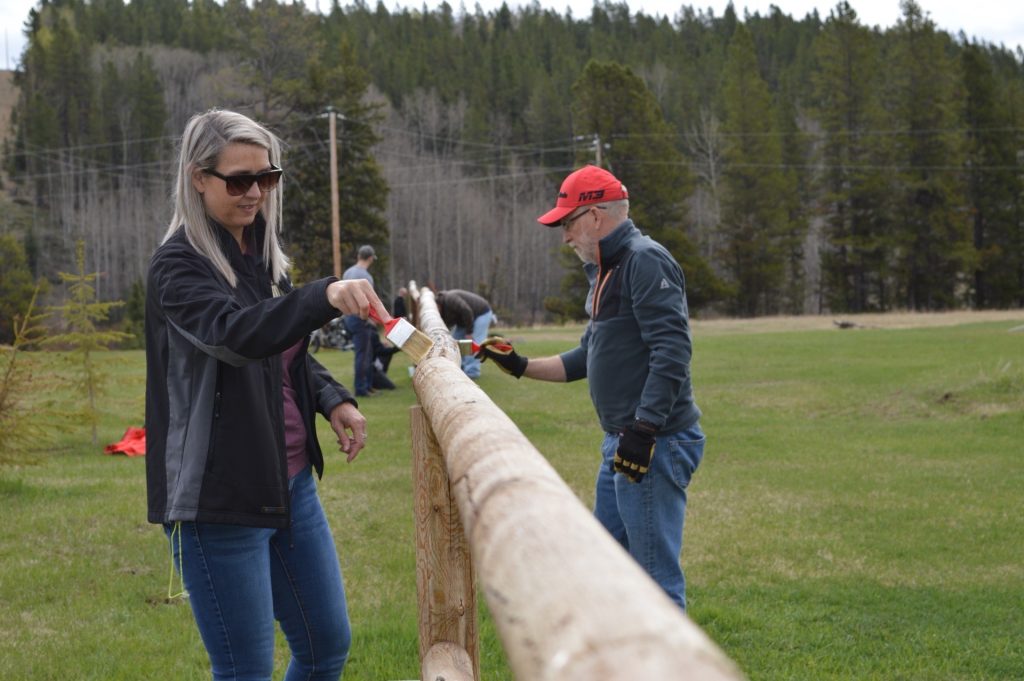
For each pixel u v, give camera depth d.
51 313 9.36
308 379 3.14
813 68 104.75
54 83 92.38
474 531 1.20
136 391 16.80
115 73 92.81
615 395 4.04
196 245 2.72
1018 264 69.06
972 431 12.05
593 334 4.12
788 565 6.36
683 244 62.03
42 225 81.19
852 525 7.43
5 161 90.00
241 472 2.62
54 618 5.36
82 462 10.80
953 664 4.61
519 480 1.23
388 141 90.19
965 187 68.25
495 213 84.00
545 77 100.75
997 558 6.52
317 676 3.17
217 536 2.67
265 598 2.77
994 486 8.87
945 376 15.04
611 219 4.05
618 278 3.98
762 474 9.54
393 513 7.77
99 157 89.44
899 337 27.94
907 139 67.56
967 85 69.38
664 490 3.96
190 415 2.62
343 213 54.75
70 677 4.53
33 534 7.20
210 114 2.76
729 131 68.75
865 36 68.88
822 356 21.77
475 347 4.54
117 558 6.58
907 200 68.44
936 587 5.87
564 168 86.06
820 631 5.06
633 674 0.68
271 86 57.53
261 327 2.44
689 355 3.87
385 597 5.67
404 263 80.94
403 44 118.38
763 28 127.25
